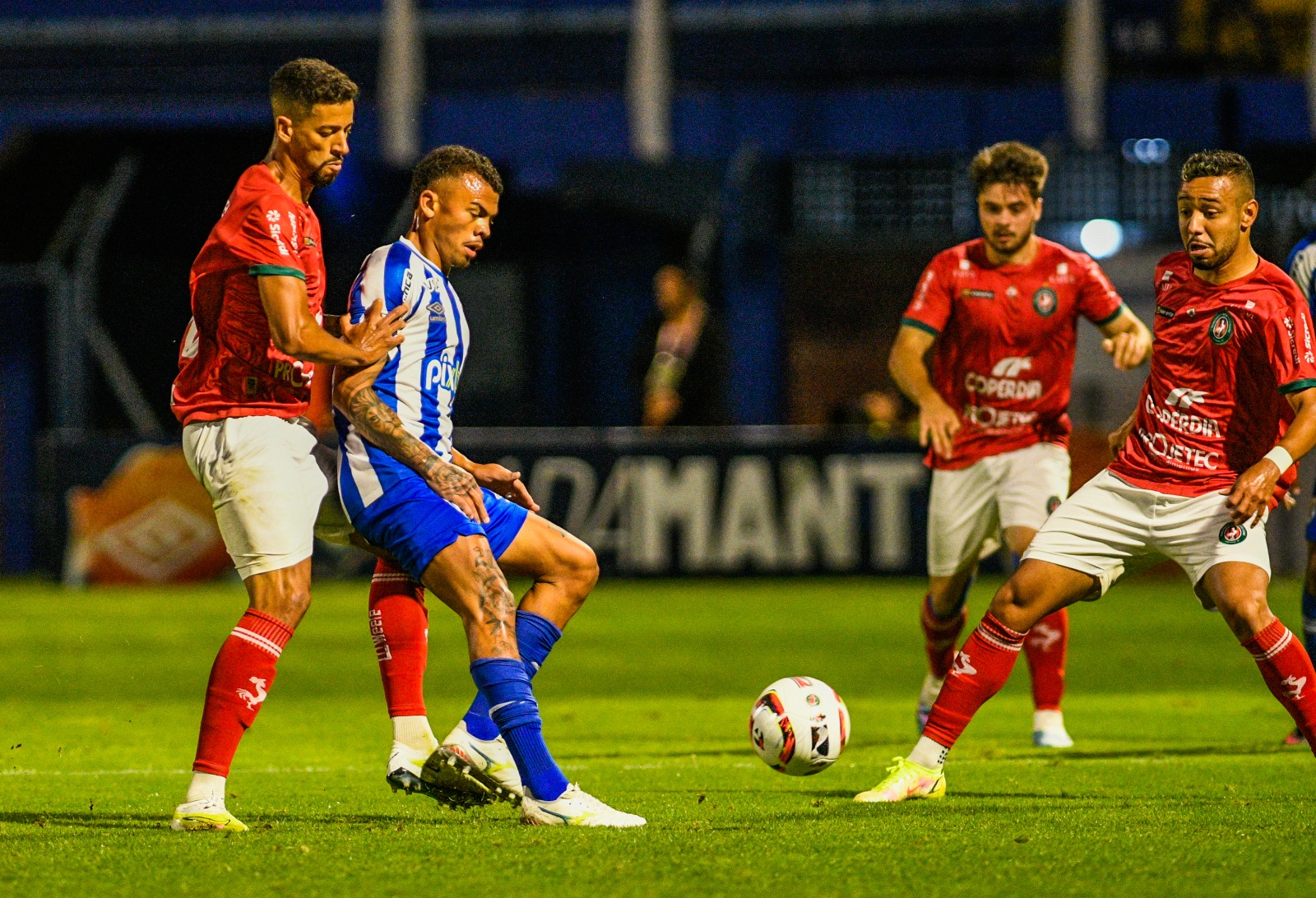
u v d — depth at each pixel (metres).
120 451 59.38
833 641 42.62
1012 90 86.94
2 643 42.50
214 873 13.88
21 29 91.56
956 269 25.23
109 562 59.03
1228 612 17.67
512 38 89.75
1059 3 86.69
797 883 13.28
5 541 68.62
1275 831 15.51
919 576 57.66
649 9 89.00
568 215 73.50
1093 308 25.22
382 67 90.12
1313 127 83.69
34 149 72.12
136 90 91.69
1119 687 33.50
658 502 57.84
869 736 26.41
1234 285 17.78
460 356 17.42
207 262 16.39
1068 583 18.14
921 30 88.44
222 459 16.45
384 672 18.27
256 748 25.17
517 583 55.66
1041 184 24.78
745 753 24.16
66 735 27.03
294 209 16.31
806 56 89.12
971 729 27.22
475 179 17.19
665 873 13.71
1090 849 14.61
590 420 72.62
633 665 38.09
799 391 74.25
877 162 75.38
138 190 70.38
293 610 16.58
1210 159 17.73
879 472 57.59
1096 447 55.03
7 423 68.50
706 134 89.31
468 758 17.23
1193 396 17.92
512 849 14.77
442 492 16.31
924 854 14.43
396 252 16.92
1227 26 84.75
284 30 90.75
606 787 20.06
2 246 68.38
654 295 73.38
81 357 68.06
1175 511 17.91
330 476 17.75
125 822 17.03
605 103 89.56
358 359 16.22
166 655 39.97
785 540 57.66
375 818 17.28
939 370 25.83
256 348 16.48
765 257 74.12
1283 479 17.84
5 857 14.61
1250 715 28.47
